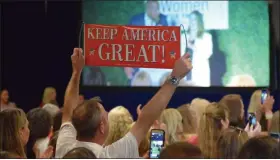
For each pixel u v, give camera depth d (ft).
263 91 18.11
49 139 12.83
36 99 34.71
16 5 34.19
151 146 11.41
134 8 32.94
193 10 32.55
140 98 34.09
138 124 8.98
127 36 10.03
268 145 8.60
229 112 14.57
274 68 32.94
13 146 10.29
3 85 34.63
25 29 34.37
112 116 13.34
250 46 32.83
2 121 10.31
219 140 10.57
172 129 14.76
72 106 10.37
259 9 32.71
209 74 32.86
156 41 9.96
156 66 9.97
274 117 16.21
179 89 33.04
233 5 32.65
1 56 34.58
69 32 34.17
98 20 33.19
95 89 33.19
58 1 33.94
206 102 17.67
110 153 8.83
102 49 10.11
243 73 32.91
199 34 32.63
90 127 9.42
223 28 32.65
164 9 32.71
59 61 34.47
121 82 33.17
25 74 34.63
